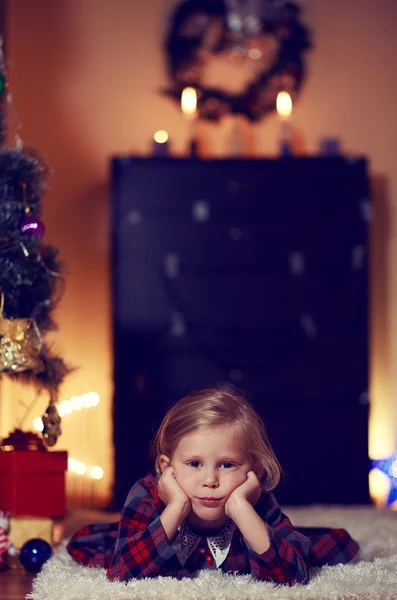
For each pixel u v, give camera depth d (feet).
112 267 13.07
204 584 5.51
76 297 14.35
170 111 14.66
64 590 5.51
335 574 6.08
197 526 5.89
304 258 13.15
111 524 6.94
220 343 13.03
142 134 14.64
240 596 5.32
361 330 13.14
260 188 13.19
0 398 13.30
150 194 13.14
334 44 14.76
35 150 8.21
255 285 13.12
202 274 13.11
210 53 14.64
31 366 7.36
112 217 13.11
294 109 14.76
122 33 14.69
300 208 13.20
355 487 12.85
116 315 12.99
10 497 7.47
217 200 13.16
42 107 14.51
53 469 7.59
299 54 14.70
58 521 9.71
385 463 14.10
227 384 6.61
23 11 14.57
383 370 14.53
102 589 5.44
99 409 14.21
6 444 7.97
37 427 13.50
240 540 6.02
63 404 14.10
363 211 13.21
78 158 14.53
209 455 5.55
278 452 12.85
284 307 13.12
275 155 14.60
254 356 13.03
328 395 13.01
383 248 14.69
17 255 7.49
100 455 14.14
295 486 12.79
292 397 12.99
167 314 13.04
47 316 7.90
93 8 14.69
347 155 14.71
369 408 13.00
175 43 14.60
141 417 12.84
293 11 14.70
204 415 5.61
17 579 6.80
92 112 14.60
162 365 12.96
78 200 14.49
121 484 12.67
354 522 9.64
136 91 14.66
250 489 5.63
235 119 14.60
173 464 5.73
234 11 14.56
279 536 5.75
